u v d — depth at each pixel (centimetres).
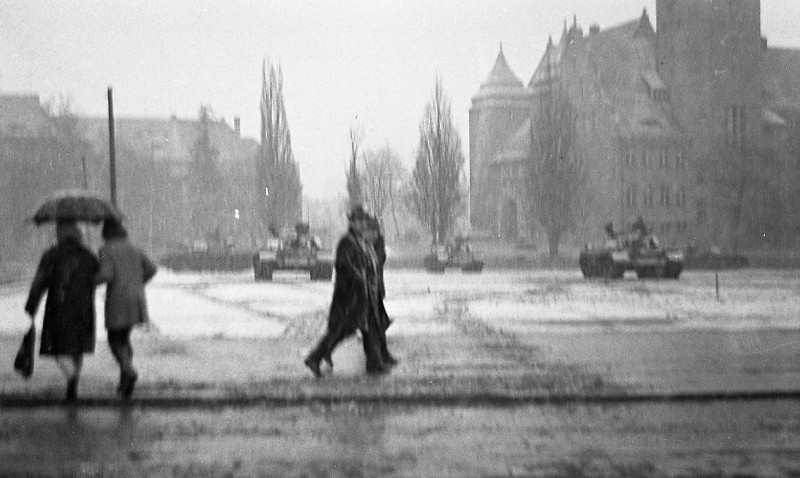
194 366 1338
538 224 9131
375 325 1276
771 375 1238
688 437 902
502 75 13275
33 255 8512
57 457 827
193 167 10125
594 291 3141
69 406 1078
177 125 14362
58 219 1109
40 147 8962
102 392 1122
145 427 962
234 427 960
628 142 9300
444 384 1169
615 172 9300
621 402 1098
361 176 9338
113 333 1105
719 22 9481
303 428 954
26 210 8456
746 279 4044
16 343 1664
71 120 9281
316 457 823
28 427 964
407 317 2097
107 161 10250
